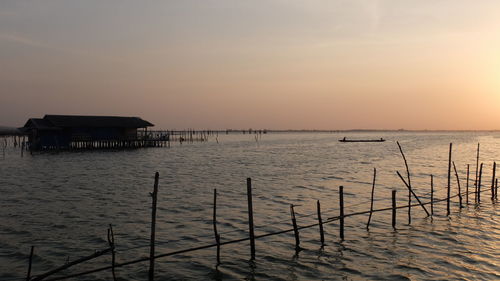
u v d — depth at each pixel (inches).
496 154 2792.8
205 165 2082.9
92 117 3014.3
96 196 1091.9
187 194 1130.7
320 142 5812.0
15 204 968.9
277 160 2433.6
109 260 570.6
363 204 963.3
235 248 622.2
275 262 560.7
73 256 588.4
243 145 4729.3
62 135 2837.1
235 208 925.8
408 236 676.7
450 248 613.6
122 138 3043.8
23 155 2610.7
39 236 687.7
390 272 521.3
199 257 582.2
